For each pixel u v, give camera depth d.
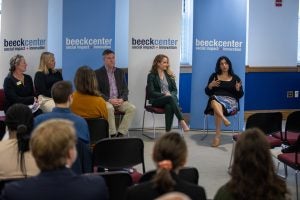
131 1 6.82
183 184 2.07
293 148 4.36
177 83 7.11
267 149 2.12
